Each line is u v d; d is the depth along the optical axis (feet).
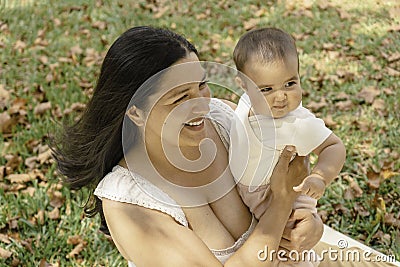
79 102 21.44
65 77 23.08
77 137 9.29
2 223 15.67
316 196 9.03
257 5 29.30
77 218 15.62
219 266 8.39
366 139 18.70
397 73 22.66
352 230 15.25
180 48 8.26
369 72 22.97
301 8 28.81
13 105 21.13
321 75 22.59
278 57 9.12
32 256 14.66
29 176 17.46
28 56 25.04
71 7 29.40
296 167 9.14
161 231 8.47
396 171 17.33
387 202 16.19
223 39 26.03
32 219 15.81
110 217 8.67
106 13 28.86
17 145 18.86
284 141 9.26
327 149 9.43
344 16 27.63
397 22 27.25
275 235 8.69
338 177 16.90
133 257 8.55
